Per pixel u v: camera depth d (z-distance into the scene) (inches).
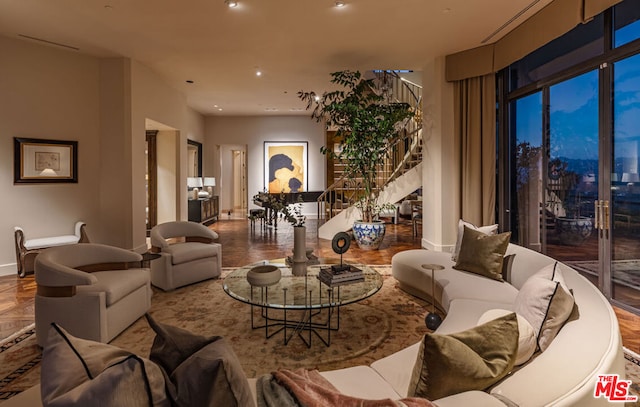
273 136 420.5
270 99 330.0
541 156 173.8
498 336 52.9
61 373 40.6
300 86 283.3
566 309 66.1
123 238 214.8
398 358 70.9
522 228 192.2
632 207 129.6
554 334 64.1
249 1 147.7
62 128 202.7
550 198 168.4
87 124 210.4
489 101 199.6
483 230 139.6
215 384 37.6
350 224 277.7
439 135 215.0
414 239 284.2
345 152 241.6
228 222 391.2
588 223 147.6
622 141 132.4
